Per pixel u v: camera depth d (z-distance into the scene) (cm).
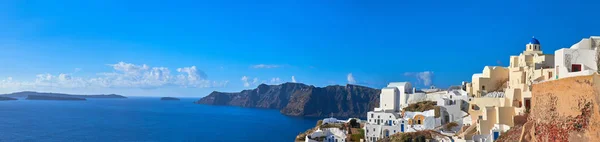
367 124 12494
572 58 7019
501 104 10781
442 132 10675
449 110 11394
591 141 4766
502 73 12438
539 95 6184
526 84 10375
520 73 11294
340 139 12925
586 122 4884
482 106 11138
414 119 11769
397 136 11225
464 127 10506
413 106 13062
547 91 5859
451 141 10025
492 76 12381
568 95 5269
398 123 11838
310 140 12794
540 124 6044
